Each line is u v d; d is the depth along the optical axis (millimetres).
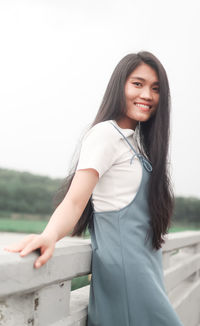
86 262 1516
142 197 1551
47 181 38844
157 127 1673
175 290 3342
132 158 1544
